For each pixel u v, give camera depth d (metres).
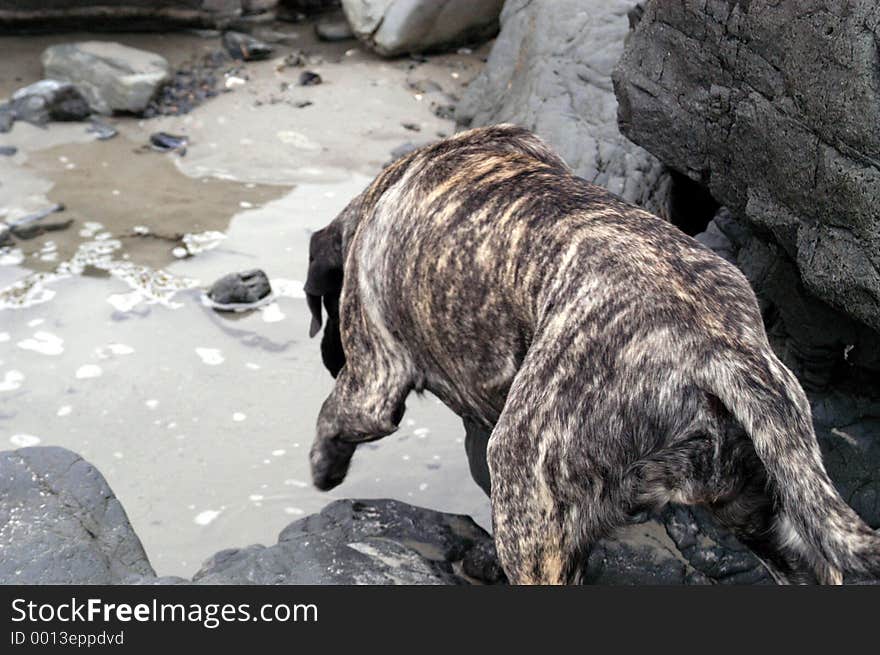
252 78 9.47
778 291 4.18
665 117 4.38
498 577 3.91
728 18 3.97
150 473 5.09
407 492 4.96
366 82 9.38
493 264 3.30
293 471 5.11
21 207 7.33
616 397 2.84
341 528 4.15
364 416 3.97
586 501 2.91
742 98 3.97
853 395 4.21
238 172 7.95
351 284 3.92
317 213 7.39
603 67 7.10
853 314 3.53
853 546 2.55
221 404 5.56
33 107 8.52
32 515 4.08
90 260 6.77
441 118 8.80
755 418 2.67
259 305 6.35
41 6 9.87
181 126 8.63
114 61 8.88
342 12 10.83
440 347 3.57
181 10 10.22
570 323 2.99
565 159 6.52
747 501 2.85
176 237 7.05
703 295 2.91
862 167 3.39
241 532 4.74
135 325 6.16
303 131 8.55
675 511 4.01
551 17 7.61
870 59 3.32
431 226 3.53
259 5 10.86
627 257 3.03
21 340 6.00
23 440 5.26
